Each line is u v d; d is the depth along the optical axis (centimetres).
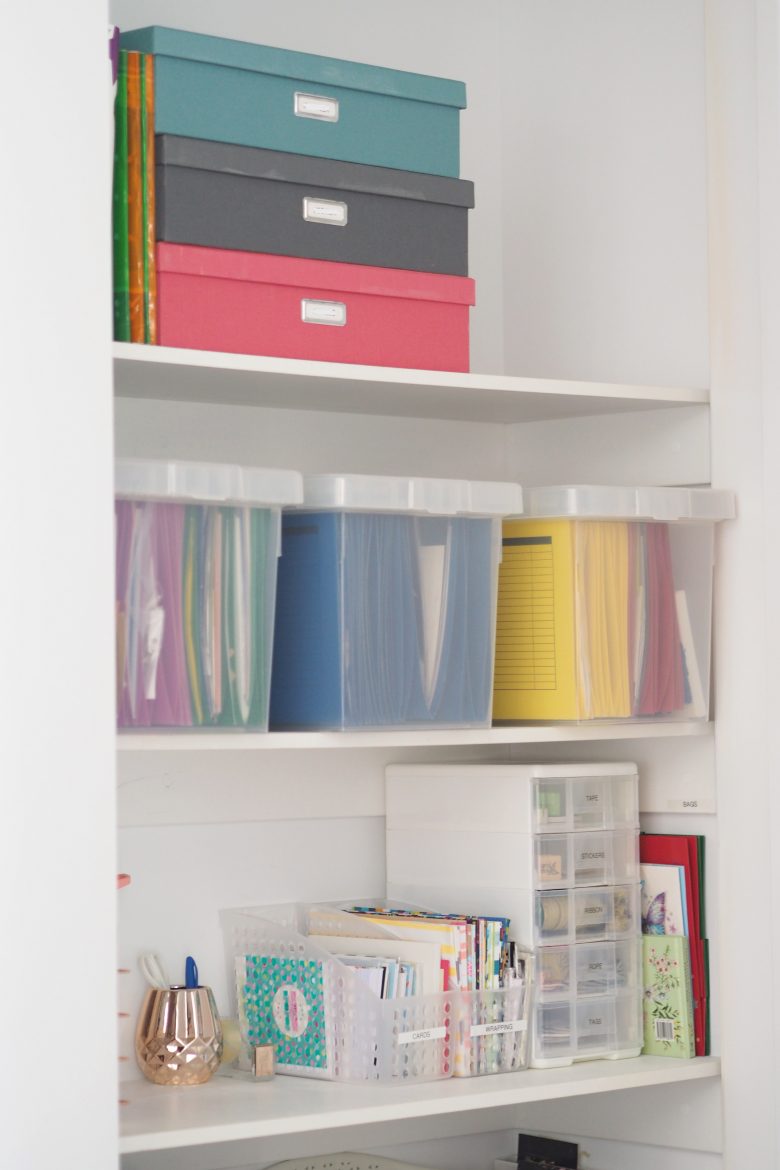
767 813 227
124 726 181
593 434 249
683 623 229
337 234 202
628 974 229
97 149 174
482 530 213
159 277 188
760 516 228
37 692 168
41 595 169
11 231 168
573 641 217
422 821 237
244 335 195
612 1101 242
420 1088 205
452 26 261
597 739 238
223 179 193
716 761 231
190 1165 224
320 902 238
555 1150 245
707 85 233
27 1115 165
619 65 248
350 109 203
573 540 217
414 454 252
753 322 229
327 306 202
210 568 189
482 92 263
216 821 229
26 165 169
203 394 218
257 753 233
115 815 172
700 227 238
